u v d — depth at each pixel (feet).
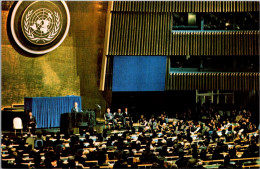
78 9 88.22
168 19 91.81
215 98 100.01
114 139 52.54
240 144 49.60
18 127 64.18
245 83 92.38
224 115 82.48
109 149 46.47
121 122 70.95
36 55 81.66
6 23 77.36
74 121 63.77
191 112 90.38
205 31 91.86
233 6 90.33
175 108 95.55
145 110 95.09
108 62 91.15
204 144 50.06
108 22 90.48
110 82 90.99
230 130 61.36
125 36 90.99
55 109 72.28
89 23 89.30
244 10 89.86
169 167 37.91
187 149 46.24
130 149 45.19
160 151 43.09
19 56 79.46
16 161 37.88
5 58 77.66
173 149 44.55
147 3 91.04
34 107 69.62
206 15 96.17
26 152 43.11
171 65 98.73
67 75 86.69
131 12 91.40
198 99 97.35
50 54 83.92
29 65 80.84
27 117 66.08
